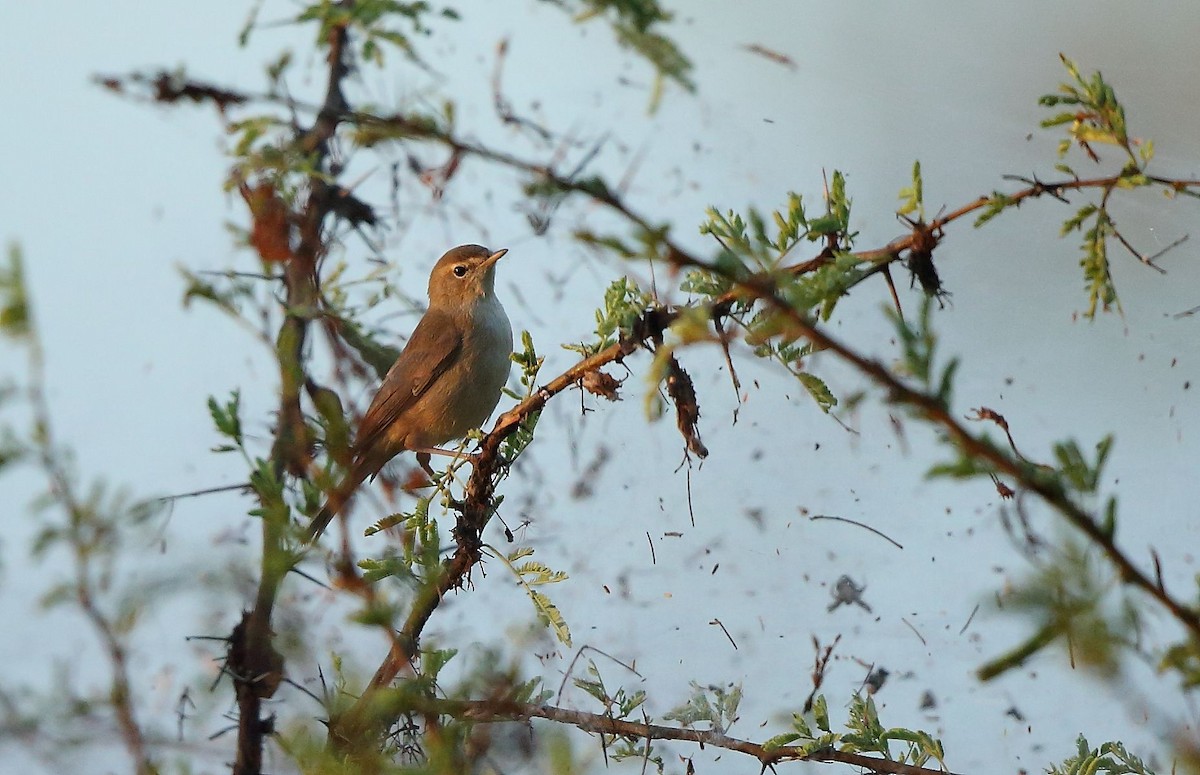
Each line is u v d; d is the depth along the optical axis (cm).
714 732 743
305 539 530
